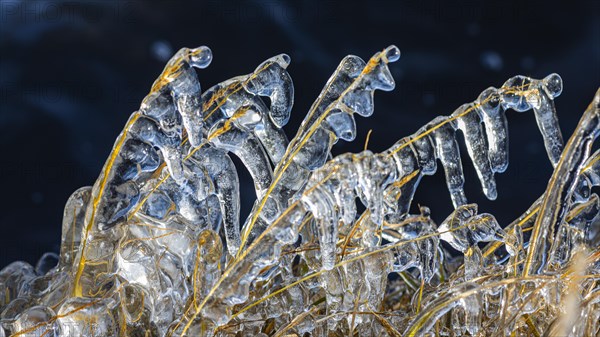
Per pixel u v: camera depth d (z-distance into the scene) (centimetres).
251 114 112
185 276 113
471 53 507
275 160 114
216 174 113
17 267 121
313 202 105
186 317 109
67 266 116
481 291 109
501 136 115
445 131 114
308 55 502
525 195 354
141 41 500
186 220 113
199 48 109
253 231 114
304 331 112
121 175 110
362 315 113
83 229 112
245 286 107
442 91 472
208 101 114
